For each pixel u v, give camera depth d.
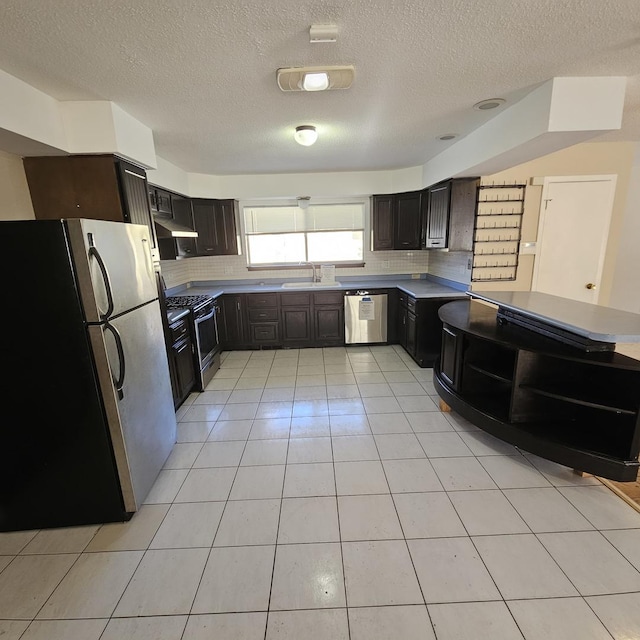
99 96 2.11
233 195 4.63
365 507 1.95
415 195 4.48
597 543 1.69
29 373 1.70
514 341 2.25
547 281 3.96
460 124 2.79
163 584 1.55
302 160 3.89
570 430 2.19
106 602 1.48
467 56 1.75
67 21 1.38
